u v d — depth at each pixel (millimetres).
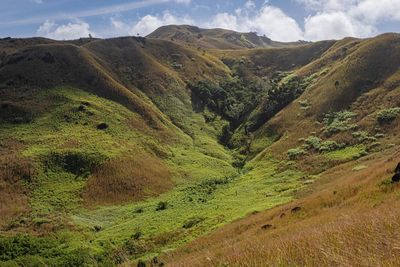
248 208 59875
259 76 188750
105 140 108312
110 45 179000
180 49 194000
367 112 103312
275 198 64125
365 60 123875
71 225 71250
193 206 74000
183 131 136125
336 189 44531
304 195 59375
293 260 9320
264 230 38156
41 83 132000
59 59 145875
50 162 94562
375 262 7141
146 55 175375
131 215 78062
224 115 151500
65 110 119312
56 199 84375
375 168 47562
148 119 130750
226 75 183000
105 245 57531
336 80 121438
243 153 120938
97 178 92812
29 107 118812
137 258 50406
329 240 10156
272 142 116375
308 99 123625
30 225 72062
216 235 46469
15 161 92062
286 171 90188
